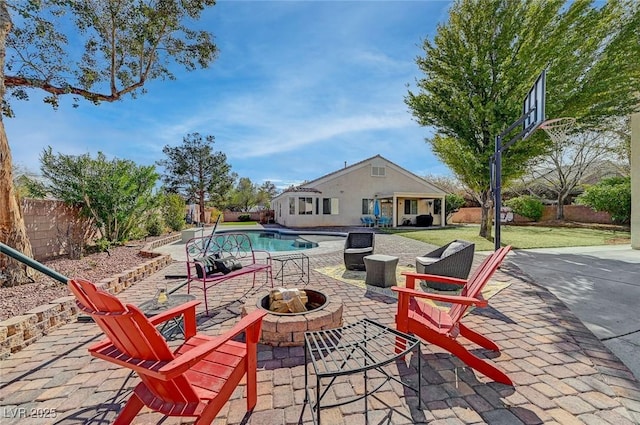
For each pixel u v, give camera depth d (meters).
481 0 10.76
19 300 3.89
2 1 4.85
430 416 1.96
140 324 1.46
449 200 24.67
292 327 2.92
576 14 9.80
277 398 2.17
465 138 11.69
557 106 9.81
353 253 6.35
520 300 4.28
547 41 10.08
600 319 3.55
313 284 5.33
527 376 2.38
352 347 2.08
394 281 5.21
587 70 9.98
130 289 5.11
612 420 1.89
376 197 21.91
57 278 2.89
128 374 2.50
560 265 6.64
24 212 6.54
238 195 37.22
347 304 4.23
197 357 1.60
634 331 3.21
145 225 11.89
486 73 11.01
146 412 2.04
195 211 24.17
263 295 3.53
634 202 8.85
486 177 11.50
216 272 4.43
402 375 2.43
